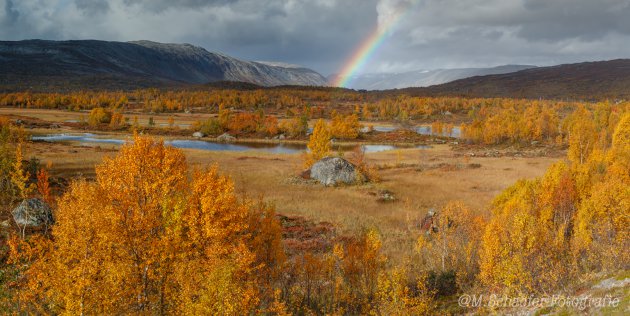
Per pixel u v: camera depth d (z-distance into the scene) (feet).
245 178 177.27
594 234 66.08
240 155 262.26
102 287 44.01
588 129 238.07
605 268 53.47
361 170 191.52
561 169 89.66
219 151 282.56
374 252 62.03
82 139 325.83
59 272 43.24
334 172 178.09
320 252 87.81
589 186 83.66
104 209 49.80
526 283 52.34
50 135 346.95
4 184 114.52
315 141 208.64
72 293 41.93
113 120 415.44
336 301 60.90
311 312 57.00
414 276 70.49
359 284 62.85
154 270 51.16
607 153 120.57
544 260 55.42
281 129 453.99
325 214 124.16
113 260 48.08
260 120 470.80
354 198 148.05
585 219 68.95
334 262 70.18
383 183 179.32
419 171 215.51
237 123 456.04
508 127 377.30
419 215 122.93
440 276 68.64
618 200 67.62
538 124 381.19
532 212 78.28
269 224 60.85
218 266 44.55
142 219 50.78
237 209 55.83
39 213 90.84
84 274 42.65
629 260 52.47
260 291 58.18
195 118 566.36
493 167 225.76
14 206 101.04
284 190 158.92
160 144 58.70
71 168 170.09
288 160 245.65
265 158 251.19
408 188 167.73
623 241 57.62
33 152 211.41
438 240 80.18
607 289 45.03
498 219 68.13
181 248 51.60
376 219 118.62
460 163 240.73
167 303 50.62
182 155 60.59
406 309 52.24
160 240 51.03
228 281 43.24
